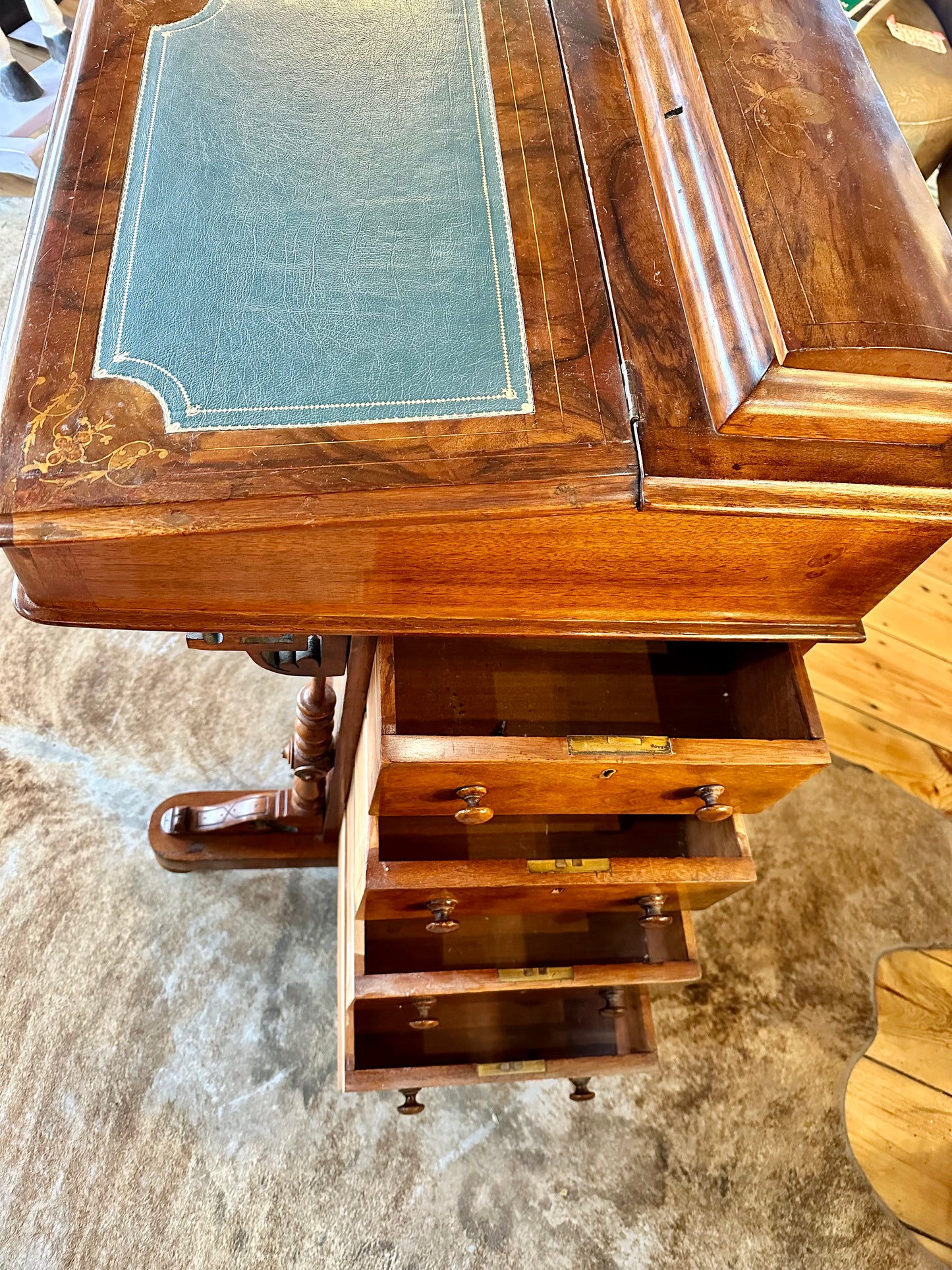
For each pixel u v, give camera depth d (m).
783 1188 1.16
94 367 0.61
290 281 0.66
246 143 0.73
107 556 0.60
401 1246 1.08
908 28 1.61
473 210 0.70
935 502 0.63
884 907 1.37
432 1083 1.01
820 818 1.43
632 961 1.10
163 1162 1.10
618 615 0.74
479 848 0.99
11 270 1.78
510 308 0.65
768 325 0.56
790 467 0.61
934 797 1.48
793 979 1.31
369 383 0.61
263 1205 1.09
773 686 0.88
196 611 0.69
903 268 0.58
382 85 0.77
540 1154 1.15
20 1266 1.02
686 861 0.88
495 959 1.09
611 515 0.61
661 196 0.68
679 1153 1.17
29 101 1.62
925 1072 1.26
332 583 0.66
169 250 0.67
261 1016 1.21
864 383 0.58
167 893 1.28
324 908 1.29
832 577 0.72
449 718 0.91
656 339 0.63
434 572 0.66
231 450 0.58
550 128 0.74
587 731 0.93
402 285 0.66
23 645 1.44
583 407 0.61
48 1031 1.16
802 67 0.67
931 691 1.58
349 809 1.13
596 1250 1.10
